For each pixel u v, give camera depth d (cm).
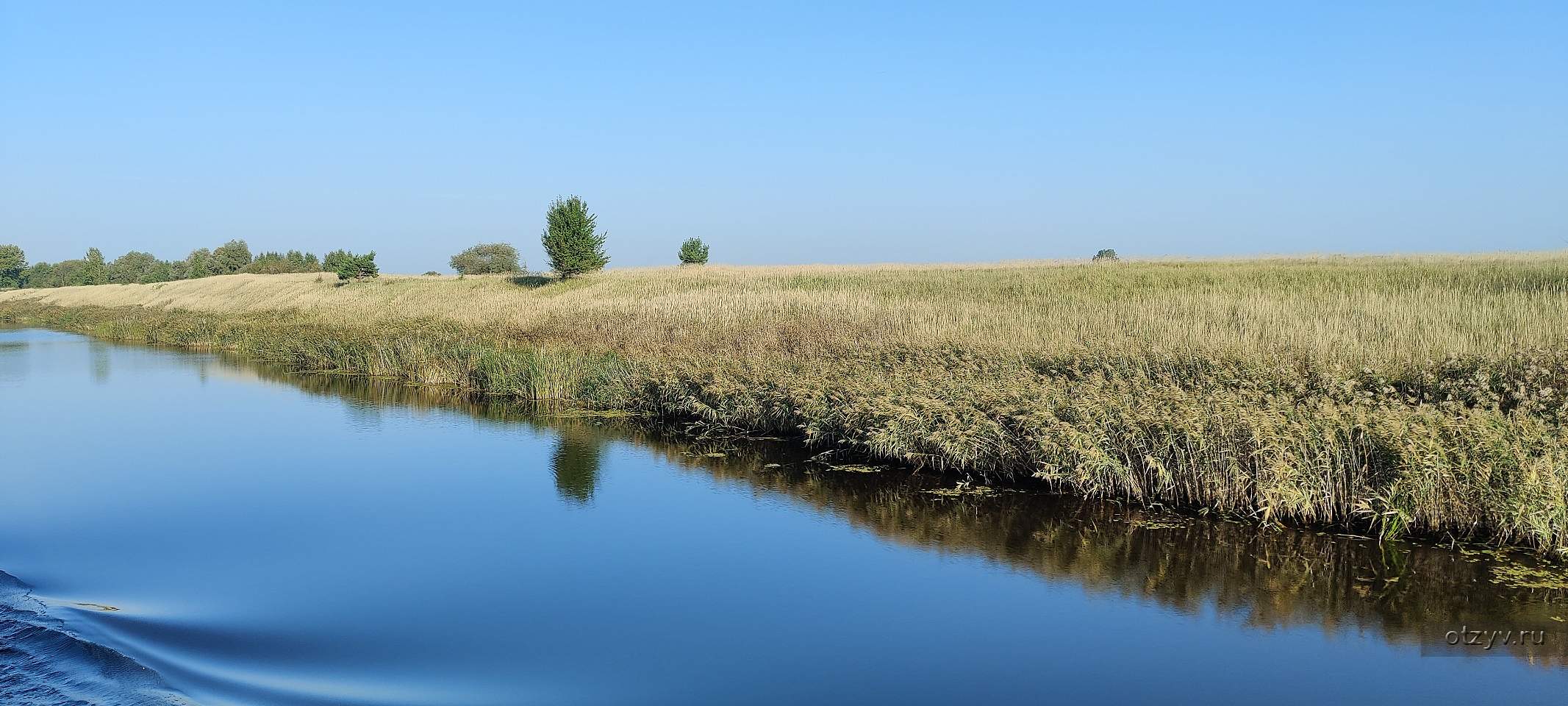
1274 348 1576
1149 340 1770
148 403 2247
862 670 755
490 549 1077
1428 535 992
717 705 698
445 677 750
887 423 1382
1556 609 827
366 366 2889
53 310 6638
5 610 882
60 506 1280
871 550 1053
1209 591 910
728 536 1112
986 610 874
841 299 3122
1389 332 1761
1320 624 824
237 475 1457
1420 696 693
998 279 4203
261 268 10269
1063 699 698
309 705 696
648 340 2442
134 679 730
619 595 927
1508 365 1297
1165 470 1142
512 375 2294
